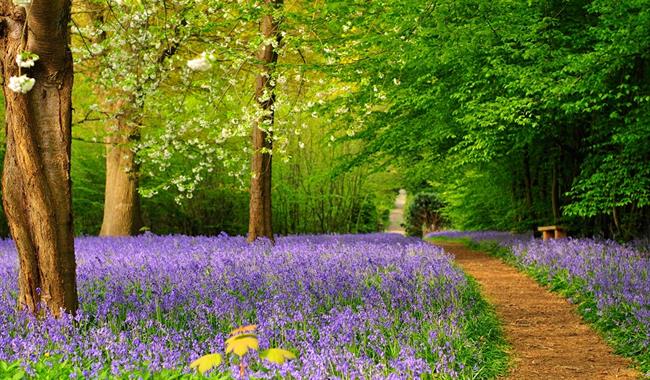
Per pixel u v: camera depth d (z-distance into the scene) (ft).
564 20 44.68
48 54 21.31
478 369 20.77
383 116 54.85
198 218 84.94
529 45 39.91
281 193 86.84
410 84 49.65
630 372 22.18
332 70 35.14
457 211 103.91
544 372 22.35
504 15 40.47
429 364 18.85
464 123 46.52
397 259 37.42
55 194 21.97
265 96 33.73
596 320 29.25
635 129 38.40
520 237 69.51
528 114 42.09
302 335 20.51
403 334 21.88
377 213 106.73
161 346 18.44
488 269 52.80
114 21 38.88
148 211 84.99
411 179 80.02
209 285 28.35
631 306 27.37
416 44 38.37
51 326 20.35
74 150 82.79
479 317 27.35
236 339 12.55
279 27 35.91
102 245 49.03
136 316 22.04
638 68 41.78
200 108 39.93
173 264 33.96
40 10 20.06
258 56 41.16
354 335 20.74
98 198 86.07
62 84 22.04
